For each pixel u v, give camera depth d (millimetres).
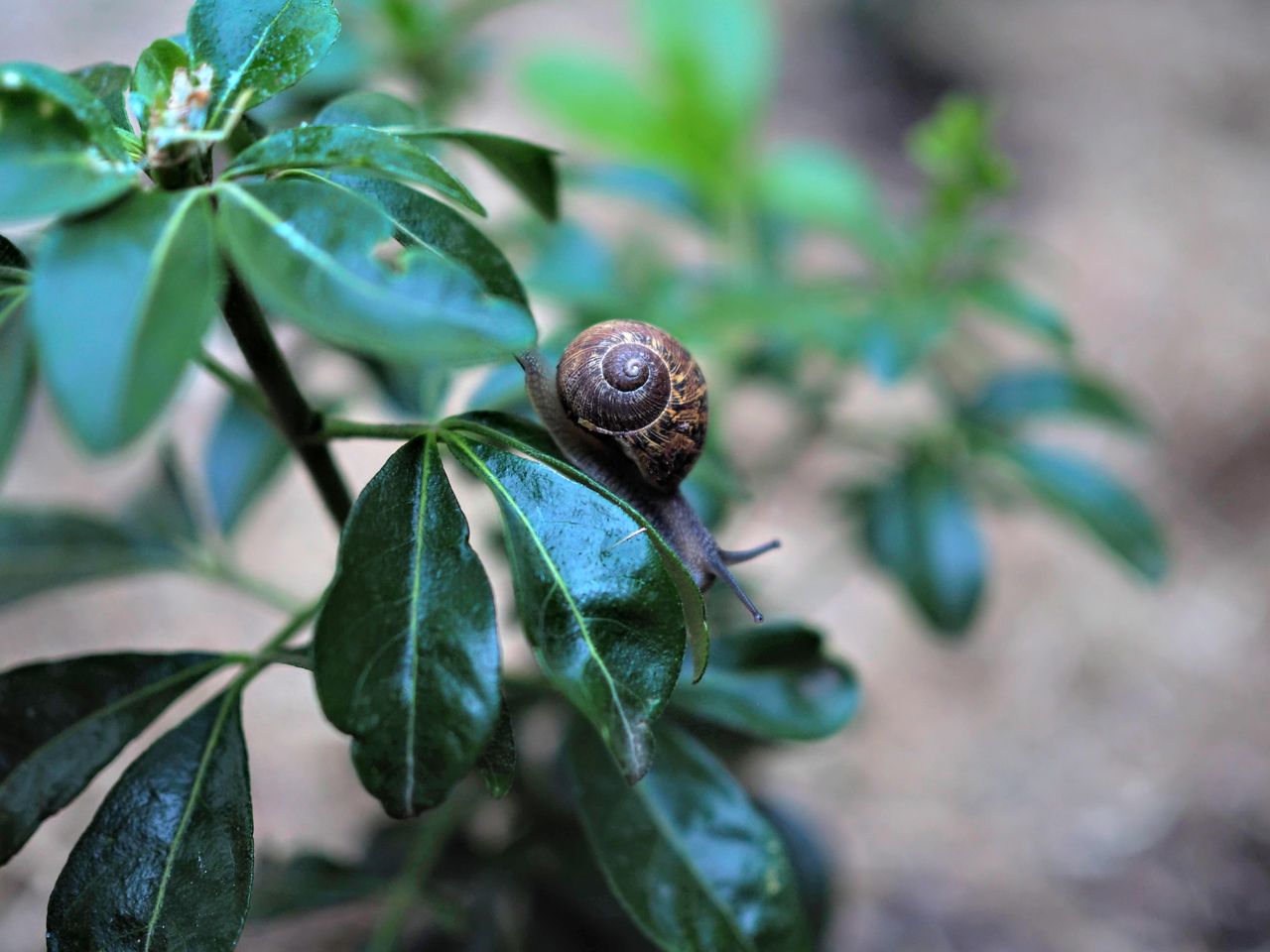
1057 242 742
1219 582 592
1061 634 572
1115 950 429
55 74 187
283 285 180
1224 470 636
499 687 196
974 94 854
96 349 169
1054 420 643
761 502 477
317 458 230
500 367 261
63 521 297
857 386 627
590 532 204
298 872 288
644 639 201
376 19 359
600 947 323
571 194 681
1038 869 467
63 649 473
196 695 460
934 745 524
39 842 391
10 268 212
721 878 245
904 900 447
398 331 177
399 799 193
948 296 362
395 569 201
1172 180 786
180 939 210
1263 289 717
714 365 395
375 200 210
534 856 323
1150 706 542
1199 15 919
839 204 388
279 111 319
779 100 834
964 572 362
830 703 263
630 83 409
